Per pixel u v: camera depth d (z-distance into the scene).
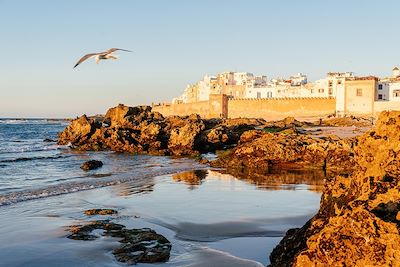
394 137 14.34
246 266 14.45
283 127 80.50
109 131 72.94
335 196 13.34
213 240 17.80
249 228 19.64
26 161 52.62
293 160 42.28
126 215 22.44
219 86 148.25
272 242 17.39
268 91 134.38
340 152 41.41
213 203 25.30
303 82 151.75
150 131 68.75
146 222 20.95
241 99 125.25
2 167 46.38
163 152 60.66
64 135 79.69
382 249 9.23
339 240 9.92
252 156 44.00
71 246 16.75
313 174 38.56
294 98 116.31
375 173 12.98
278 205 24.52
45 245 17.00
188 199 26.61
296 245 12.70
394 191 10.66
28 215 22.41
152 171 41.06
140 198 27.14
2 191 29.70
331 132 69.06
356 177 13.26
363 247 9.51
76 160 53.59
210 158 54.28
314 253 10.44
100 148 69.50
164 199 26.69
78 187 31.41
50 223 20.61
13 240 17.72
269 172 40.25
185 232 19.08
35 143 88.69
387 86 99.69
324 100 112.25
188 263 14.81
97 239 17.61
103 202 25.97
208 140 63.72
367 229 9.50
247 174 38.78
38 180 35.78
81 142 75.94
